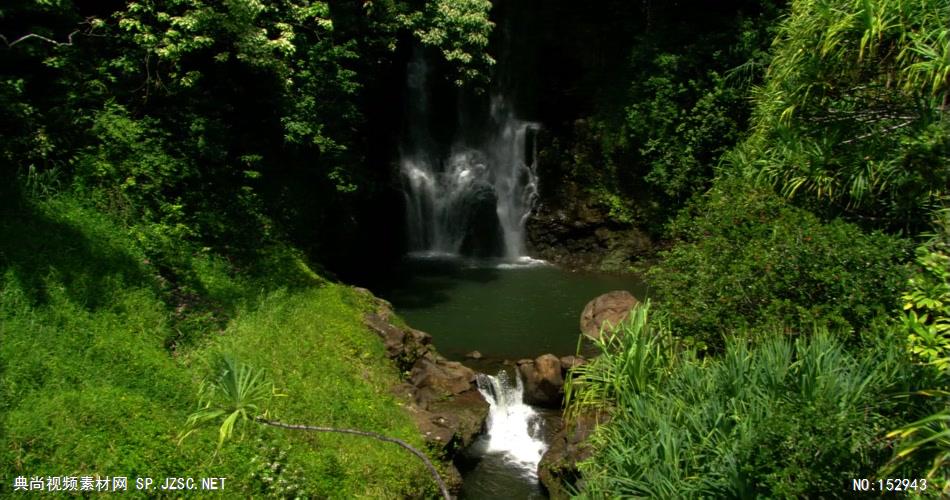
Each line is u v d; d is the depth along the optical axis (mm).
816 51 8406
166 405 6785
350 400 7992
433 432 8125
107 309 7512
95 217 8453
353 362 8797
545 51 18891
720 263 7992
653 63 15906
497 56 18938
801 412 5277
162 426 6418
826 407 5285
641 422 6613
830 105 8625
